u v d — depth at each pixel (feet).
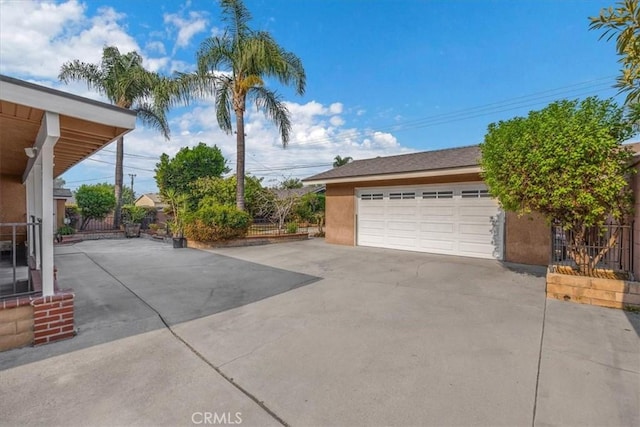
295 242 46.88
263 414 8.02
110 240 55.21
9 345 11.64
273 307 16.65
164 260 32.27
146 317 15.24
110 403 8.46
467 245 31.68
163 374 9.95
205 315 15.52
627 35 10.06
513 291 19.12
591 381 9.23
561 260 20.01
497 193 19.66
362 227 41.29
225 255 35.42
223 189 61.11
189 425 7.61
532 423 7.54
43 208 12.53
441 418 7.76
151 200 156.76
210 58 42.16
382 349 11.53
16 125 14.65
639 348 11.32
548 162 16.15
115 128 15.02
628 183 17.53
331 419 7.79
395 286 20.70
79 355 11.26
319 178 42.80
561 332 12.81
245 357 11.06
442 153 40.57
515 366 10.17
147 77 56.85
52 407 8.29
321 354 11.20
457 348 11.52
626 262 18.56
